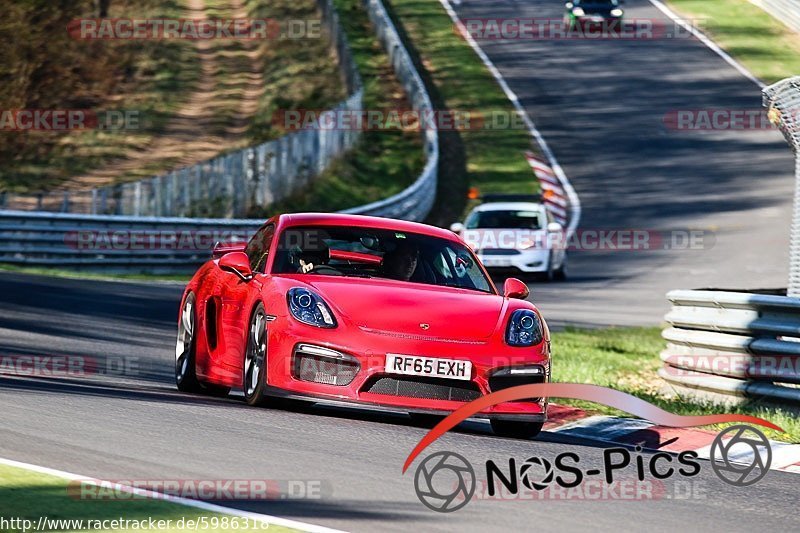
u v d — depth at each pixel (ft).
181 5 647.97
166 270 280.72
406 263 101.86
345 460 73.87
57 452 70.28
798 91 132.77
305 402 101.04
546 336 96.43
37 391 95.25
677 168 427.33
